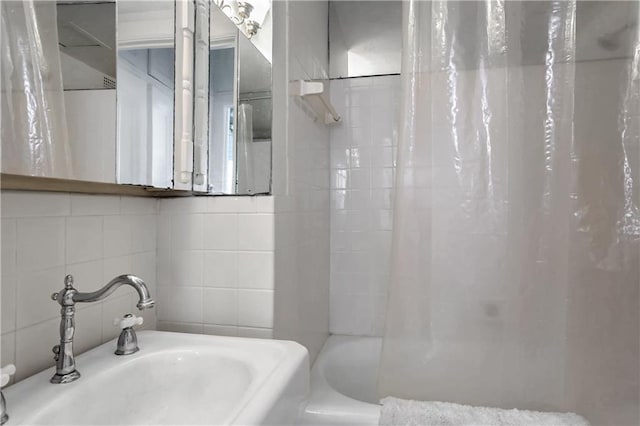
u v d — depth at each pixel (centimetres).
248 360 74
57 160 60
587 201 122
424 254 116
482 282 114
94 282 84
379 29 188
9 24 53
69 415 60
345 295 189
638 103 120
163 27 89
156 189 97
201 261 110
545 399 113
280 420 58
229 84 109
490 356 114
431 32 116
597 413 113
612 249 119
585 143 124
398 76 185
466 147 115
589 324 117
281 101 118
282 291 114
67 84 63
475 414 102
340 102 190
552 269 115
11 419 53
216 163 107
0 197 62
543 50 118
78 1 65
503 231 114
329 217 189
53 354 72
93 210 84
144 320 105
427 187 116
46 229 71
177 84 93
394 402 109
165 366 78
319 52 173
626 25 122
